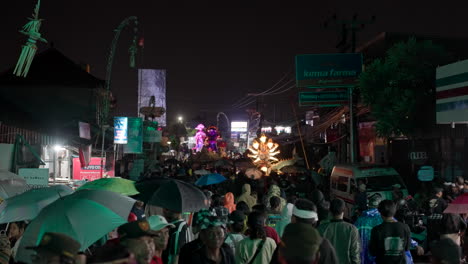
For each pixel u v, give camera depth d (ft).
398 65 54.08
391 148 64.49
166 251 18.54
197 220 17.78
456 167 58.54
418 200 49.37
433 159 59.57
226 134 273.13
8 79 93.66
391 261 19.25
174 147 174.81
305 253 9.07
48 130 70.44
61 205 15.55
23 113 85.87
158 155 143.54
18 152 53.67
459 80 37.88
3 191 30.04
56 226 14.75
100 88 95.55
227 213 20.70
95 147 77.41
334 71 73.56
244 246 17.20
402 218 33.12
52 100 92.53
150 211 26.03
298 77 74.18
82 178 60.18
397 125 53.11
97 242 19.97
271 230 20.71
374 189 49.96
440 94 40.40
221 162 92.22
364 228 22.65
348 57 73.56
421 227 36.01
